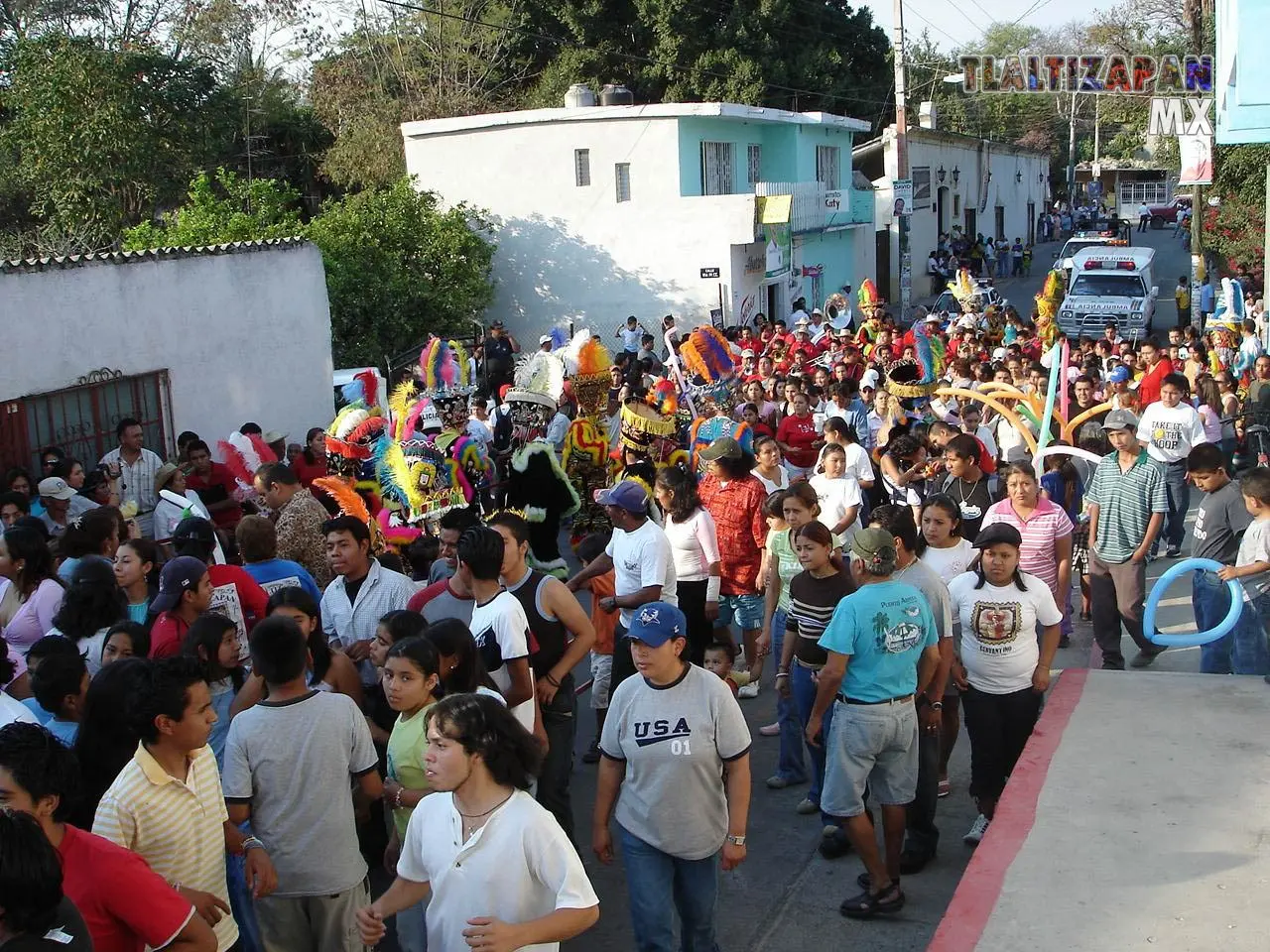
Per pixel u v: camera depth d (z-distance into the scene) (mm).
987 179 52000
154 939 3717
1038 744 6117
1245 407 15344
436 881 3842
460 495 10148
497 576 5730
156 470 11430
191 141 26484
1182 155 23016
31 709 5457
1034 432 12273
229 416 14453
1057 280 25812
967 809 7156
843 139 36375
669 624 4875
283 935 4836
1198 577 7750
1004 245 49656
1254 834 5047
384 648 5449
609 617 8047
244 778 4734
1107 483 8680
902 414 13641
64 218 25000
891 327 23562
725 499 8664
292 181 34438
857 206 36688
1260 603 7023
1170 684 6914
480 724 3781
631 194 27172
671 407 13773
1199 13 27094
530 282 28016
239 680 6184
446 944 3814
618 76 38812
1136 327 30328
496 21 38250
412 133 27797
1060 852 5004
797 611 6730
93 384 12484
